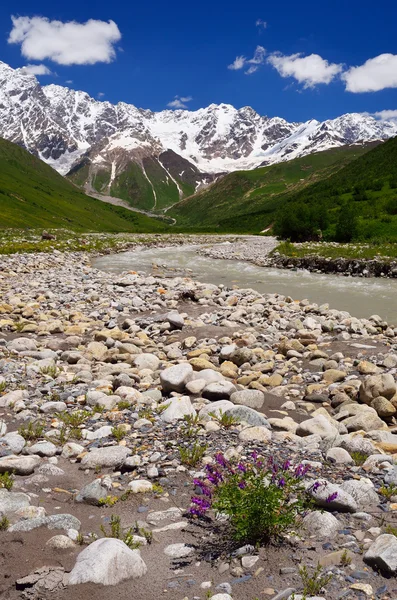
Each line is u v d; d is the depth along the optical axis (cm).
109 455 673
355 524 504
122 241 6594
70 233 7244
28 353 1343
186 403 873
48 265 3822
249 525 477
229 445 715
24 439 744
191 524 520
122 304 2244
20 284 2791
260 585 414
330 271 3809
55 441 755
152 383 1111
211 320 1931
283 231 6900
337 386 1120
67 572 431
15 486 605
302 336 1595
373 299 2573
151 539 491
